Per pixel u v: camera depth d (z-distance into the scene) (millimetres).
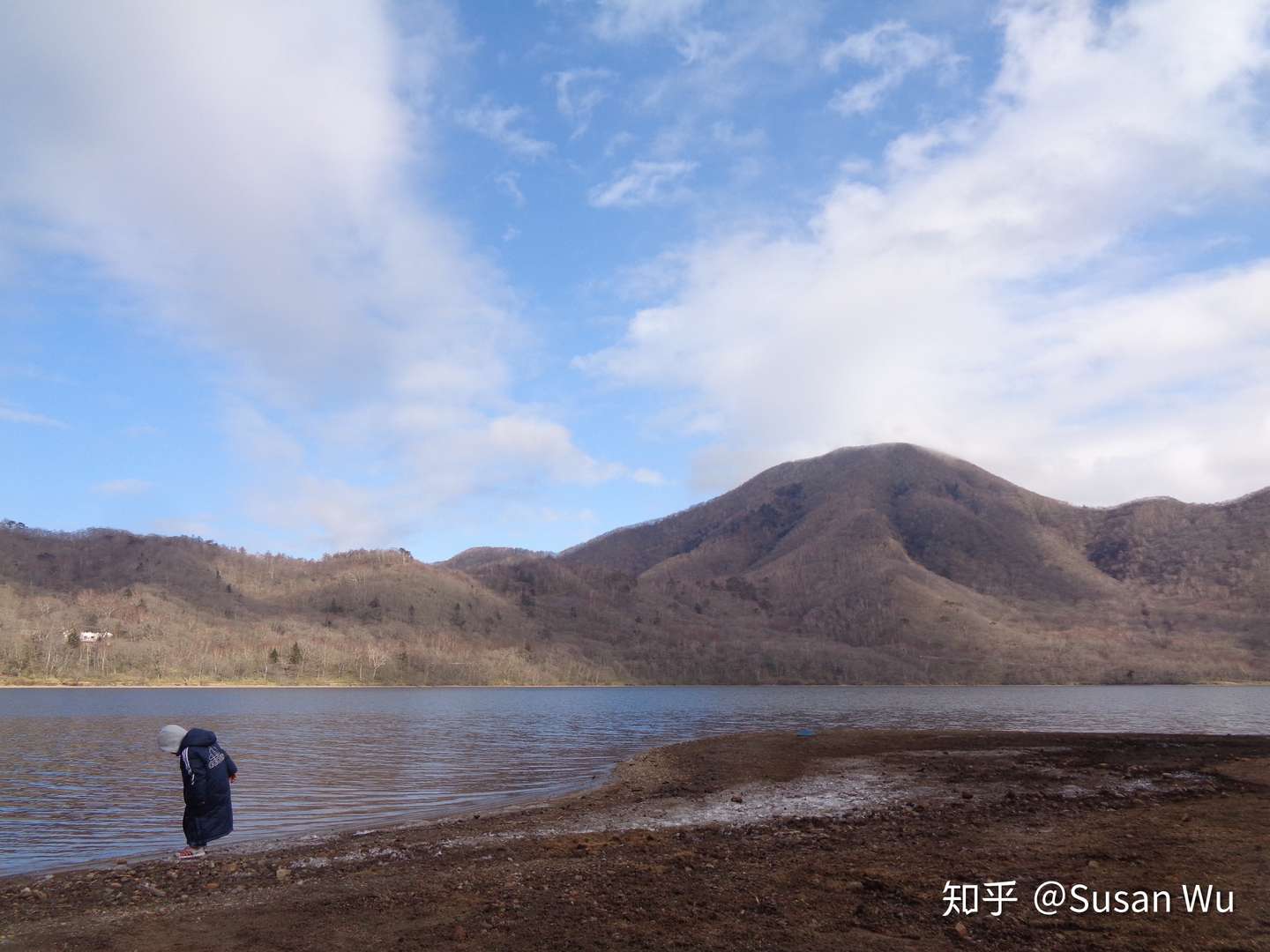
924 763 31234
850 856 13773
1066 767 28672
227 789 16984
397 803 27125
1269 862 11922
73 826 22938
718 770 31734
